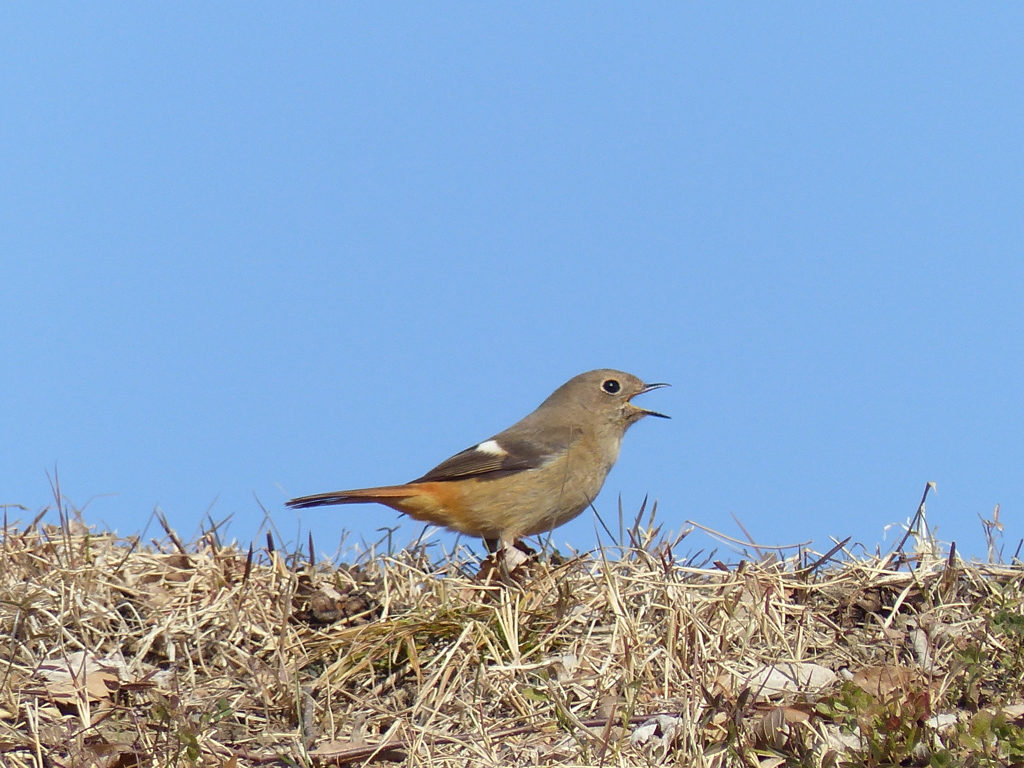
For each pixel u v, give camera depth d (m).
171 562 12.55
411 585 12.00
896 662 10.16
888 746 8.37
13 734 9.20
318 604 11.59
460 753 9.09
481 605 11.00
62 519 12.72
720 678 9.93
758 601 10.98
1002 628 9.85
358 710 9.99
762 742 8.86
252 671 10.34
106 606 11.30
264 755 9.08
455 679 10.12
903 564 12.17
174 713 9.30
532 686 9.95
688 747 8.87
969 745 8.27
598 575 11.71
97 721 9.55
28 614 10.98
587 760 8.77
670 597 10.77
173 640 10.87
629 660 9.96
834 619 11.29
